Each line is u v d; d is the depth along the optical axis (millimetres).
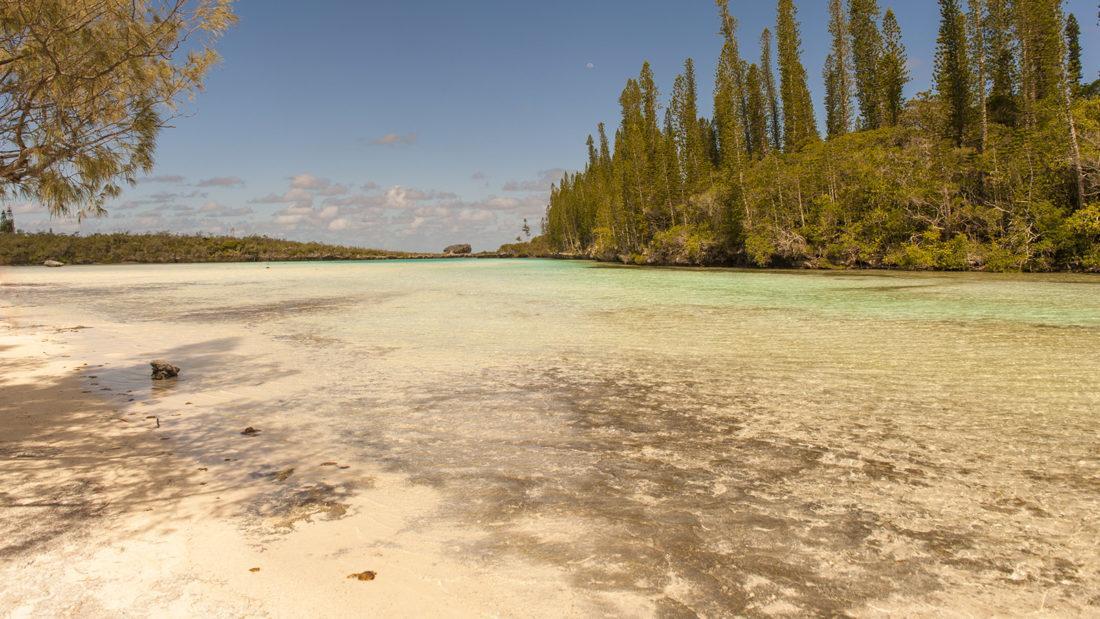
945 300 20344
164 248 118875
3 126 5887
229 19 6516
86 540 3711
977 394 7707
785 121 65250
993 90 47875
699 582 3166
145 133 6504
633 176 76875
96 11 5945
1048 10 39562
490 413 7000
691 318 16828
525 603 2971
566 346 12180
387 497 4461
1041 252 35188
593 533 3803
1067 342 11688
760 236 51344
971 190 41094
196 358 11180
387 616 2854
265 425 6578
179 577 3252
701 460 5254
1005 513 4066
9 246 104000
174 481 4824
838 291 25266
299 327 15789
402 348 12125
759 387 8250
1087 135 34031
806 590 3078
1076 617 2820
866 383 8445
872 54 59656
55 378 9359
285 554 3531
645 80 77062
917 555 3469
